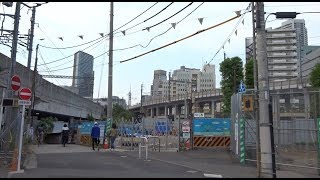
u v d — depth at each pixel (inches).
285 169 642.2
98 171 531.2
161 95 4362.7
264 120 565.9
